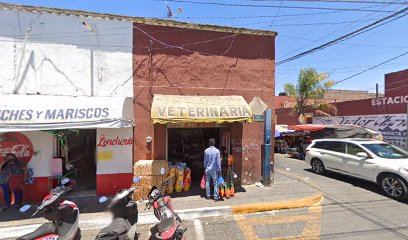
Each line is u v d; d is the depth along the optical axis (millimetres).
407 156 9078
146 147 8562
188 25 8914
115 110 7262
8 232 5887
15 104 6867
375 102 19203
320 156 11594
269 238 5527
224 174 8227
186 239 5539
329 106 23250
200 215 6836
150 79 8641
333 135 17062
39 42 7891
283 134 22109
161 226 4754
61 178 7898
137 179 5742
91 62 8234
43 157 7871
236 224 6320
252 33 9516
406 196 7703
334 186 9516
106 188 8203
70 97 7617
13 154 7270
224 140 9703
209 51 9148
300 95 24266
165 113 7543
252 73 9531
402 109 17219
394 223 6160
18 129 6520
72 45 8117
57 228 4410
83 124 6918
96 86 8266
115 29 8422
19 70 7746
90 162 9305
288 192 8430
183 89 8898
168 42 8820
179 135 10453
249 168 9422
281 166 14664
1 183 7172
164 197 5535
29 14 7844
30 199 7754
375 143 9891
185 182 8656
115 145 8305
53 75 7969
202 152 10625
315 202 7809
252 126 9477
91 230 6145
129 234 4688
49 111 6871
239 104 8484
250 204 7266
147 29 8680
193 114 7742
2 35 7660
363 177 9266
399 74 18125
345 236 5504
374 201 7824
